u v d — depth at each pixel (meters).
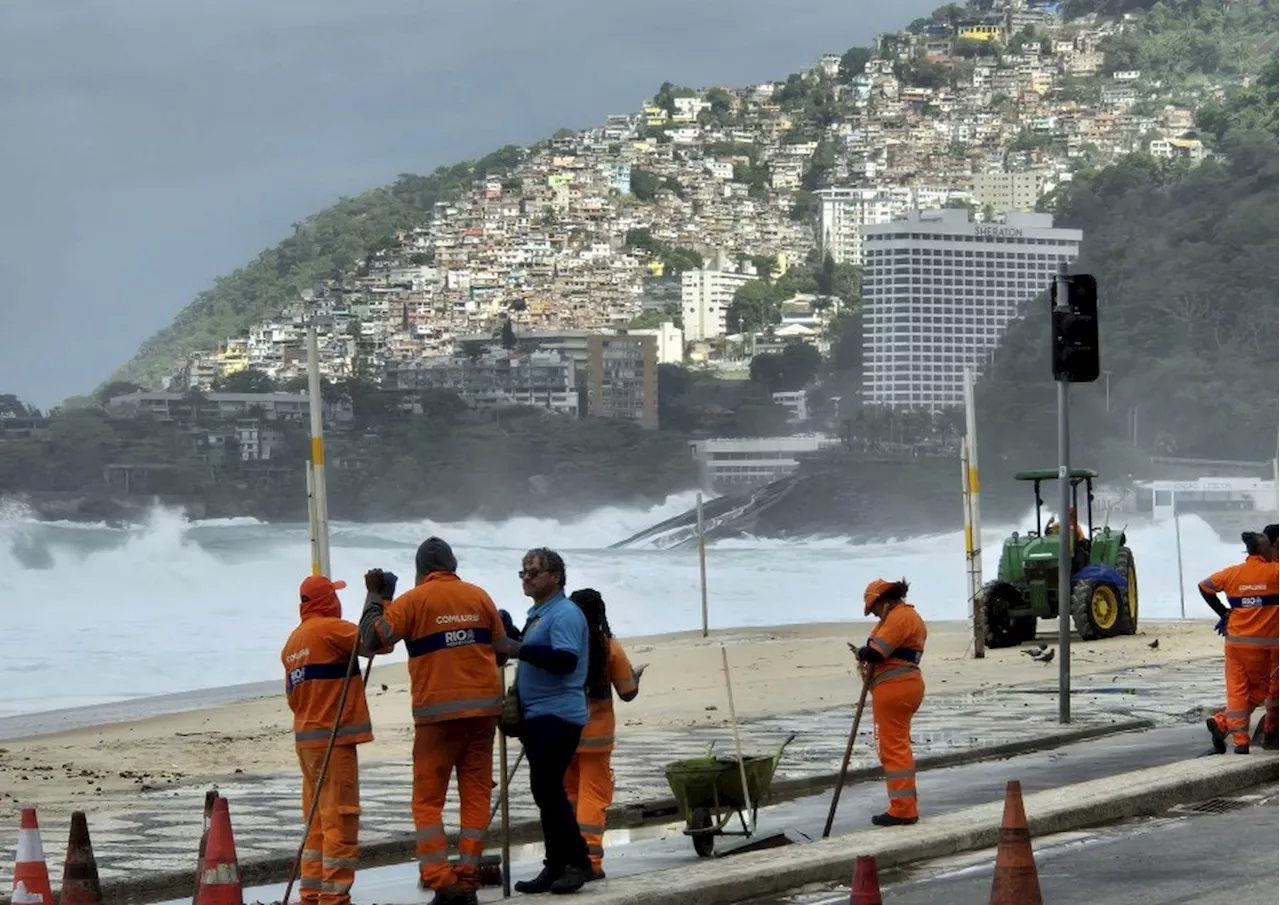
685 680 32.28
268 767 21.70
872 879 9.78
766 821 16.45
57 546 127.62
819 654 37.25
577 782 14.21
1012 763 20.14
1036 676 30.48
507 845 13.02
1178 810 16.67
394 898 13.35
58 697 37.12
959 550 123.06
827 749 21.20
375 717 27.05
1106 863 13.66
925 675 31.14
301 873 13.05
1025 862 10.70
